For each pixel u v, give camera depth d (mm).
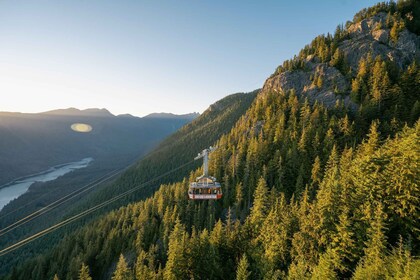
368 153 72500
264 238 59625
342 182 54531
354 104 110375
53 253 118062
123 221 118250
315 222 49719
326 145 90750
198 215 92625
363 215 46656
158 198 116250
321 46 148750
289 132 107500
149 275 64875
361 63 124375
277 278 46906
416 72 105062
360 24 148000
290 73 145625
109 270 95125
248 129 133500
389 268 35625
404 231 44562
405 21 135250
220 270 57344
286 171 90562
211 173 110312
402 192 46594
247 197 91688
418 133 53938
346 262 44094
